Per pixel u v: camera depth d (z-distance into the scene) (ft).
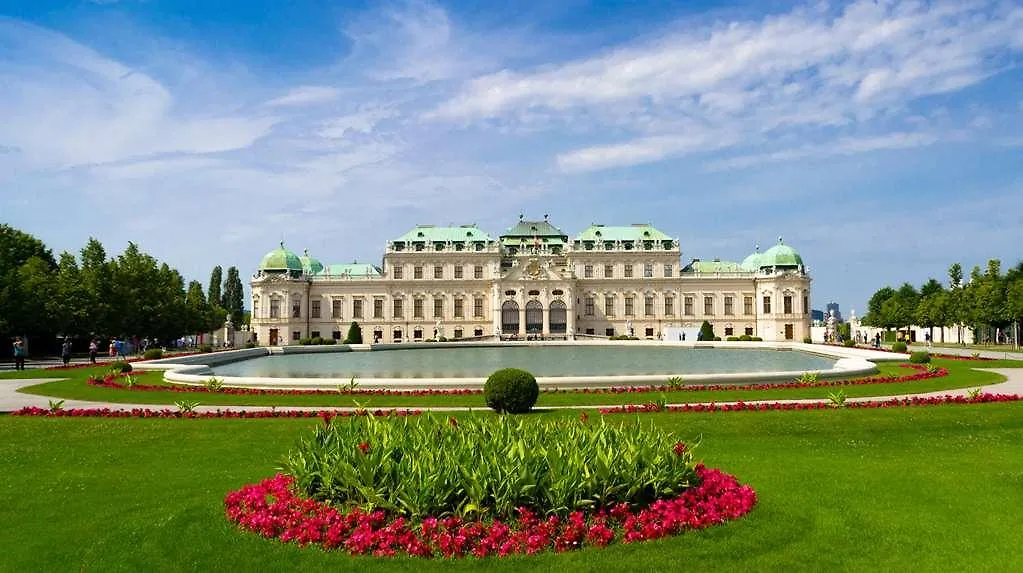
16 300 300.40
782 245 576.61
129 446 100.89
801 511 67.77
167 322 407.03
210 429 111.86
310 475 65.10
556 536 57.26
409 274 574.97
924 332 615.98
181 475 84.38
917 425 114.11
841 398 131.23
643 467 64.39
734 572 53.47
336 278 574.56
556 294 554.46
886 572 53.93
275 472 84.38
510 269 571.69
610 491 60.80
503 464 61.16
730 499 65.77
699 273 578.25
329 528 59.00
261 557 56.44
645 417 121.19
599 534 57.31
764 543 58.95
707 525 61.72
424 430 71.72
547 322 552.00
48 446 100.83
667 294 572.92
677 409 127.95
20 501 73.56
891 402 133.28
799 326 558.97
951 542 60.03
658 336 570.46
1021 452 97.40
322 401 147.95
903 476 81.71
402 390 162.50
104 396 158.20
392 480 61.52
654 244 577.43
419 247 577.43
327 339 466.70
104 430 111.24
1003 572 54.03
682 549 57.06
